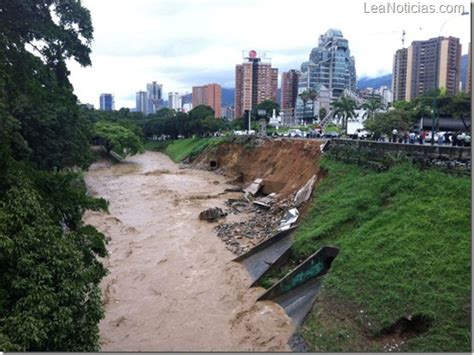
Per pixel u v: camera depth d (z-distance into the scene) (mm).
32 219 12898
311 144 44219
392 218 20703
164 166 88438
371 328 15406
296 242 24172
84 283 13578
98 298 14188
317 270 21578
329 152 35969
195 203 46281
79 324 12984
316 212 26844
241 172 61844
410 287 15820
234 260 26859
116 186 60375
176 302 21750
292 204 34781
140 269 26359
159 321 19844
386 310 15617
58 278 12656
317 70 143375
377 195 23953
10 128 17219
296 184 40688
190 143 104812
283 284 21266
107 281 24406
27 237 12203
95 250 16516
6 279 11742
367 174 27938
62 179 16766
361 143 30812
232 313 20391
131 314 20547
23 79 17703
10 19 16969
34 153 35438
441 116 48719
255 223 35312
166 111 162875
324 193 29312
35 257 12250
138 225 37250
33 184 14703
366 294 16766
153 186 59500
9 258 11797
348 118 81688
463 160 21234
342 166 31766
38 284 11836
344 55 143875
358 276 17922
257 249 26875
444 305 14586
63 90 19812
